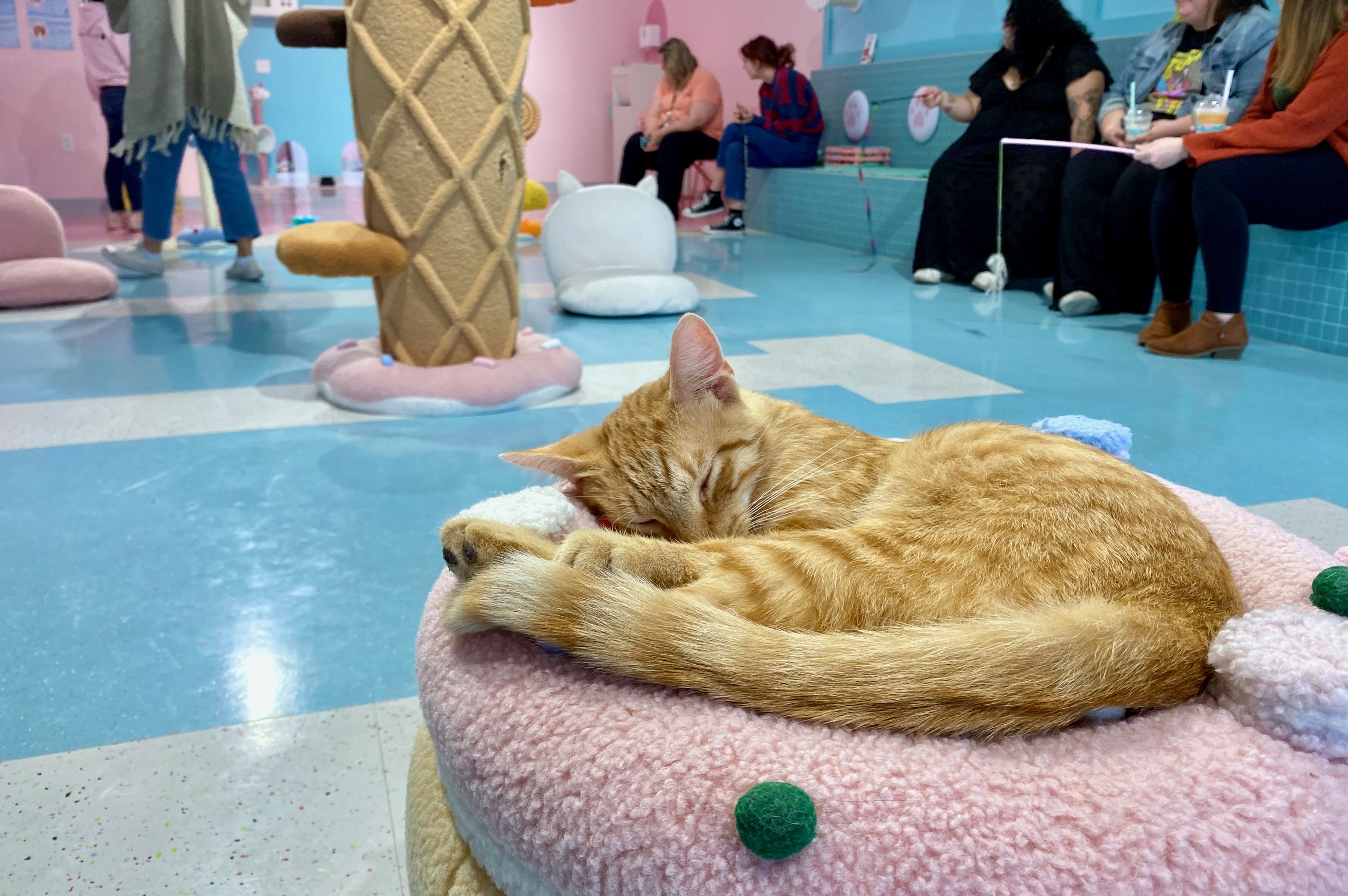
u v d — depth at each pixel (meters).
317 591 2.25
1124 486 1.29
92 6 7.46
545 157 12.39
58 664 1.95
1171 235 4.34
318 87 11.48
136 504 2.74
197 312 5.29
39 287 5.33
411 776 1.41
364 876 1.44
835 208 8.02
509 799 1.01
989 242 6.14
